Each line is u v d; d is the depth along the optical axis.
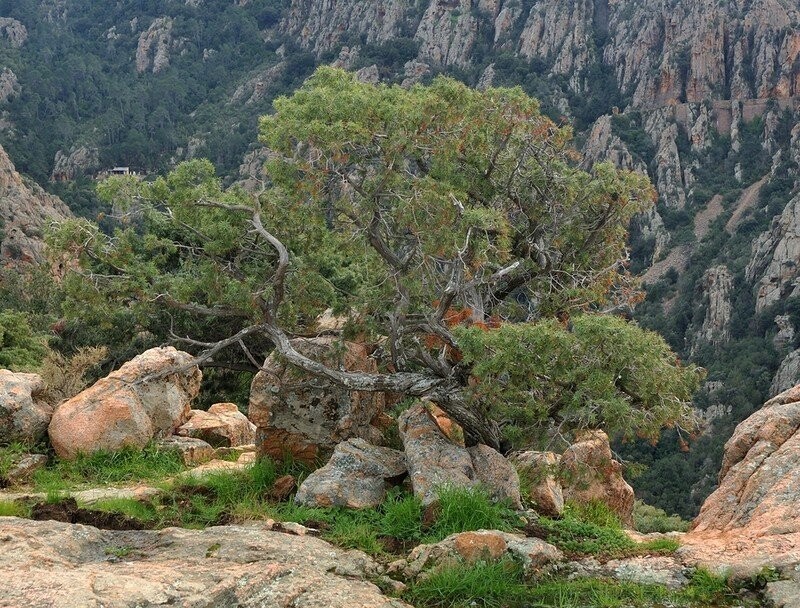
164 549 6.71
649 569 6.93
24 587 5.45
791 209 75.12
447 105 9.76
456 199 9.64
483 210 9.13
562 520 8.37
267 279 10.41
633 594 6.43
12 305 37.97
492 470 8.47
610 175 11.99
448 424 9.71
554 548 7.30
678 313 77.06
